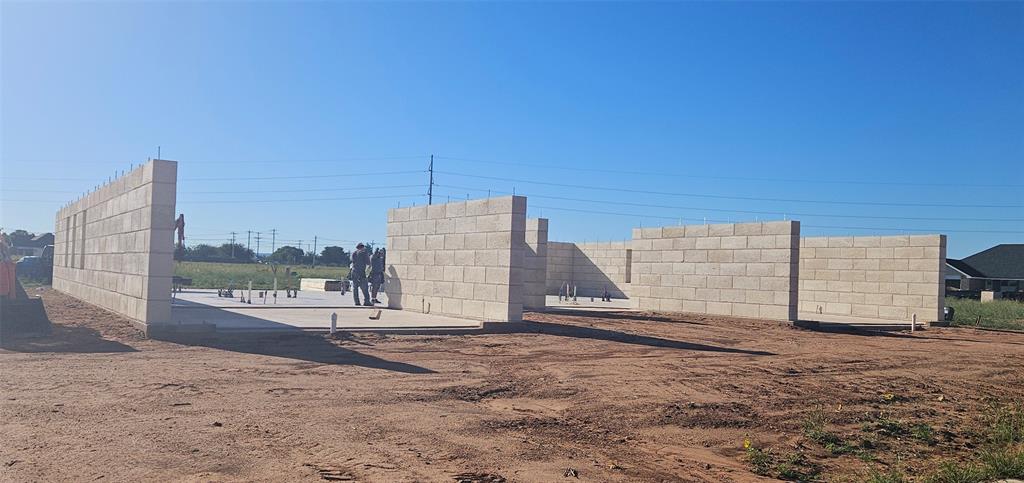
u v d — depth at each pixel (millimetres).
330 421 7574
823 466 6879
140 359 11008
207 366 10570
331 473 5820
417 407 8438
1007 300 40938
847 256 26812
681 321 21516
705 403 9320
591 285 37156
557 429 7758
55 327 14031
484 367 11531
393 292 22062
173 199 13844
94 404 7918
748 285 22391
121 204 16219
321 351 12477
